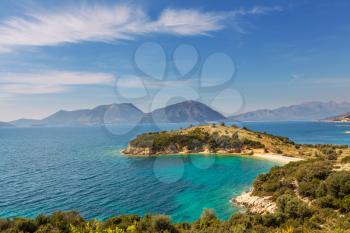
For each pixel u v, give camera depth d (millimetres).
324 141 171750
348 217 28719
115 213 45812
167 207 48781
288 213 31766
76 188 62750
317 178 44500
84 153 129625
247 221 30844
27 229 30172
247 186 62750
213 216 36875
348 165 49938
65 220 32375
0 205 50344
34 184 67625
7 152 145625
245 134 124938
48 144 188375
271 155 102625
